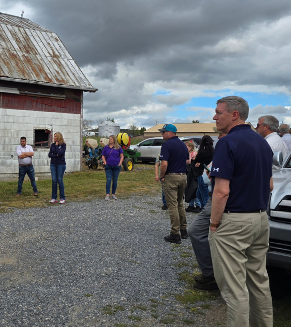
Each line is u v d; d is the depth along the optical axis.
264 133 4.54
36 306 3.08
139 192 10.22
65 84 12.99
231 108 2.52
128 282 3.70
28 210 7.36
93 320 2.87
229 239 2.37
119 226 6.12
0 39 13.57
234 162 2.36
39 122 12.91
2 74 11.68
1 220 6.37
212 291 3.56
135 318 2.93
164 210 7.73
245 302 2.34
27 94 12.51
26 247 4.79
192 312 3.09
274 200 3.20
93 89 13.60
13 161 12.31
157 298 3.35
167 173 5.13
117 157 8.75
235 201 2.38
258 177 2.39
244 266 2.42
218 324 2.88
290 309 3.16
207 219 3.54
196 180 6.03
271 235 3.11
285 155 4.47
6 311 2.97
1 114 12.03
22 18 17.84
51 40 15.27
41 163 13.00
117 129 39.69
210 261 3.54
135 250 4.78
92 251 4.69
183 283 3.75
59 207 7.75
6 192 9.51
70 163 13.83
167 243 5.15
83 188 10.41
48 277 3.76
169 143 5.10
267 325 2.53
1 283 3.57
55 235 5.43
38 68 13.11
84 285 3.58
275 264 3.13
